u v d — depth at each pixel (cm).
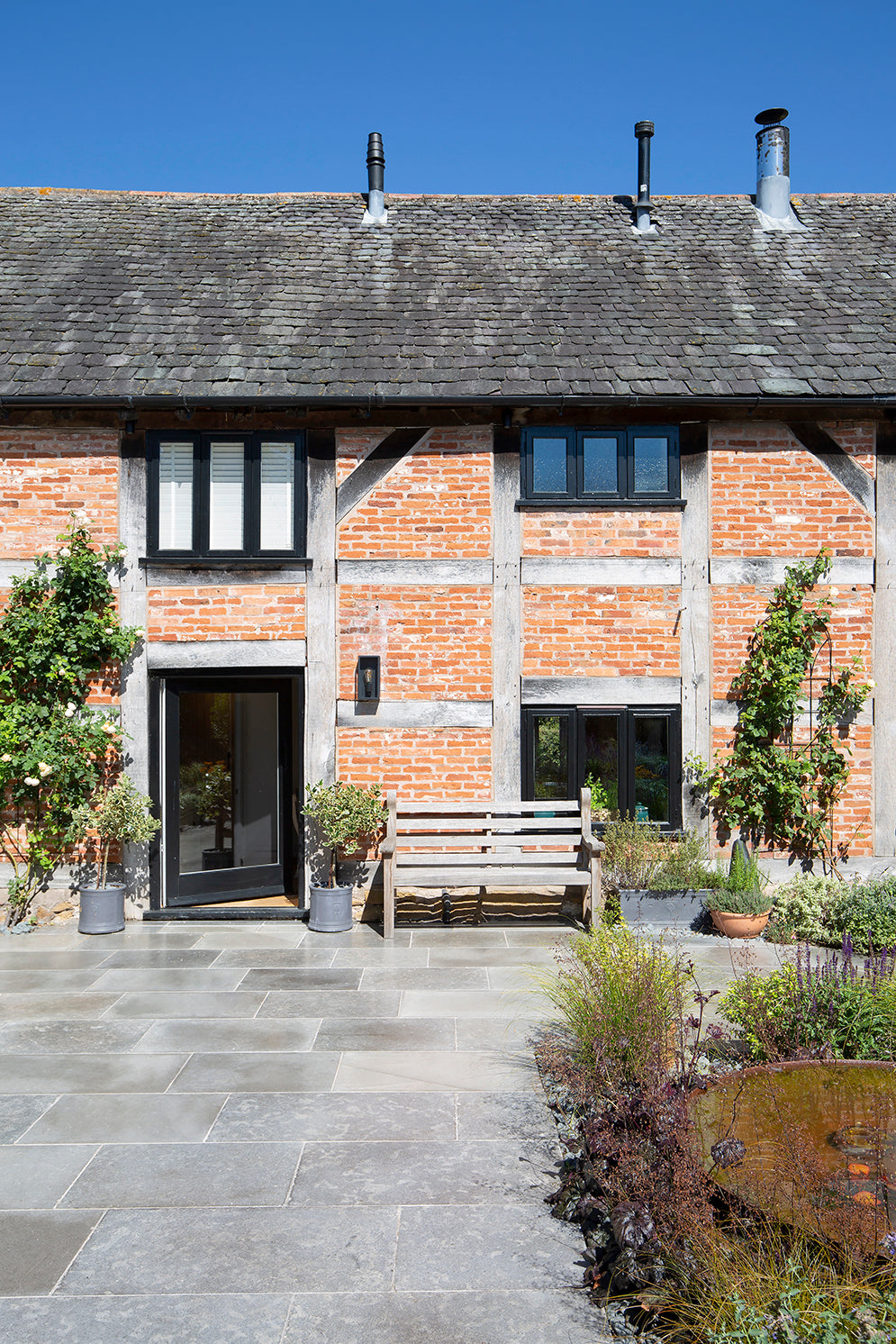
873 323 889
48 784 823
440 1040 564
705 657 841
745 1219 317
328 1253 356
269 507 848
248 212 1072
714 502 840
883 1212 312
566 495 845
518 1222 376
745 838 841
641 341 862
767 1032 481
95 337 852
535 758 852
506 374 821
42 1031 582
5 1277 342
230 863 895
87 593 829
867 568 841
